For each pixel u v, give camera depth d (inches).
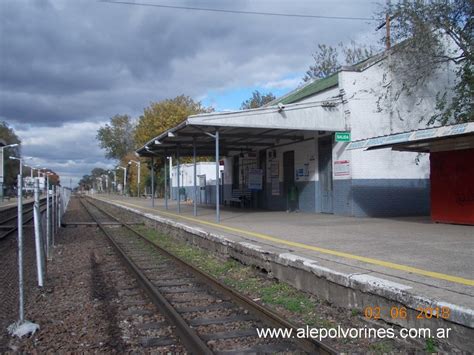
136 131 2220.7
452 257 315.6
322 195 763.4
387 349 207.6
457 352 191.5
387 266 286.8
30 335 242.1
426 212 723.4
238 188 1163.9
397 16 711.1
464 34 697.0
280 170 897.5
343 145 697.0
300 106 674.2
